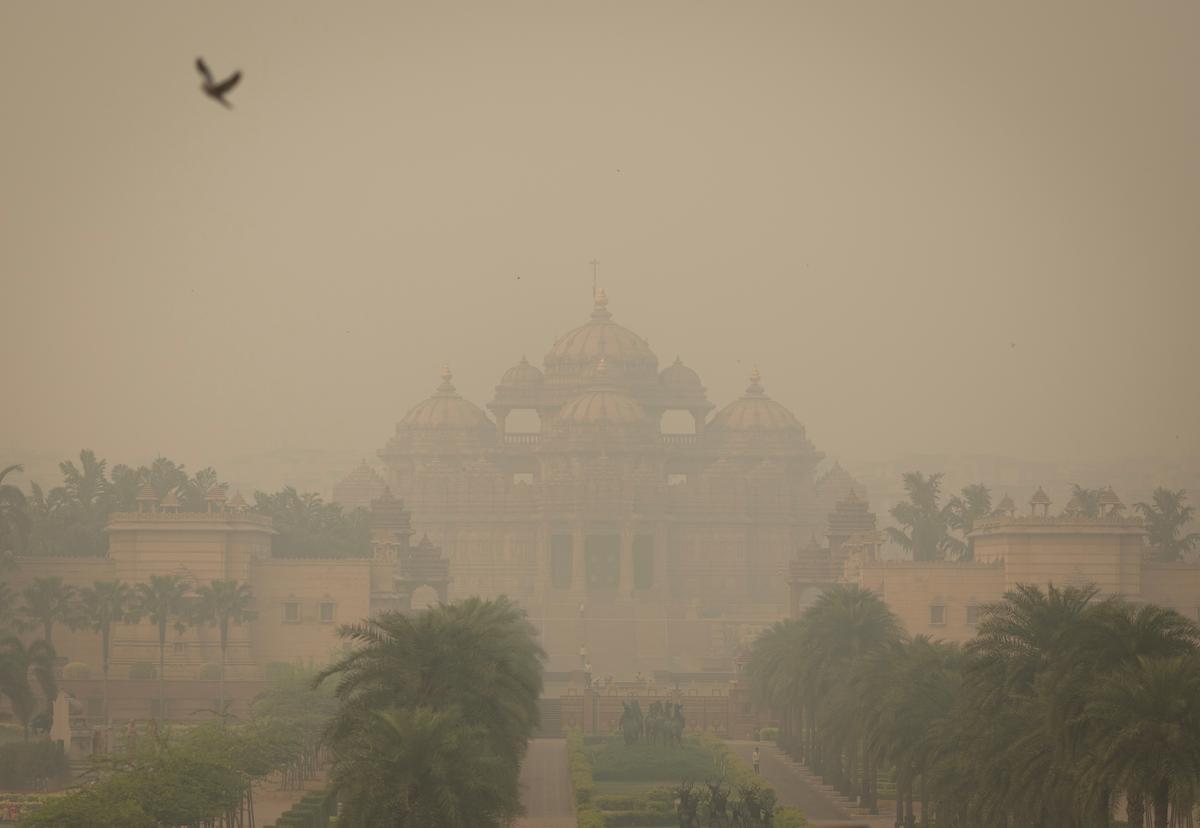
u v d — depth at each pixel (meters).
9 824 184.88
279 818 182.75
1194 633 139.50
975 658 158.38
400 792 139.12
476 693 157.62
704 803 199.88
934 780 158.75
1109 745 126.44
